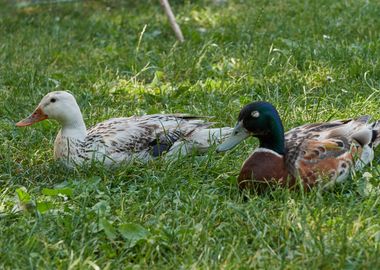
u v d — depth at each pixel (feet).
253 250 25.79
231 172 31.65
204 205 28.30
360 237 25.71
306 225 26.11
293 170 28.86
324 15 56.13
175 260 25.22
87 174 32.30
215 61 47.14
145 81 45.55
